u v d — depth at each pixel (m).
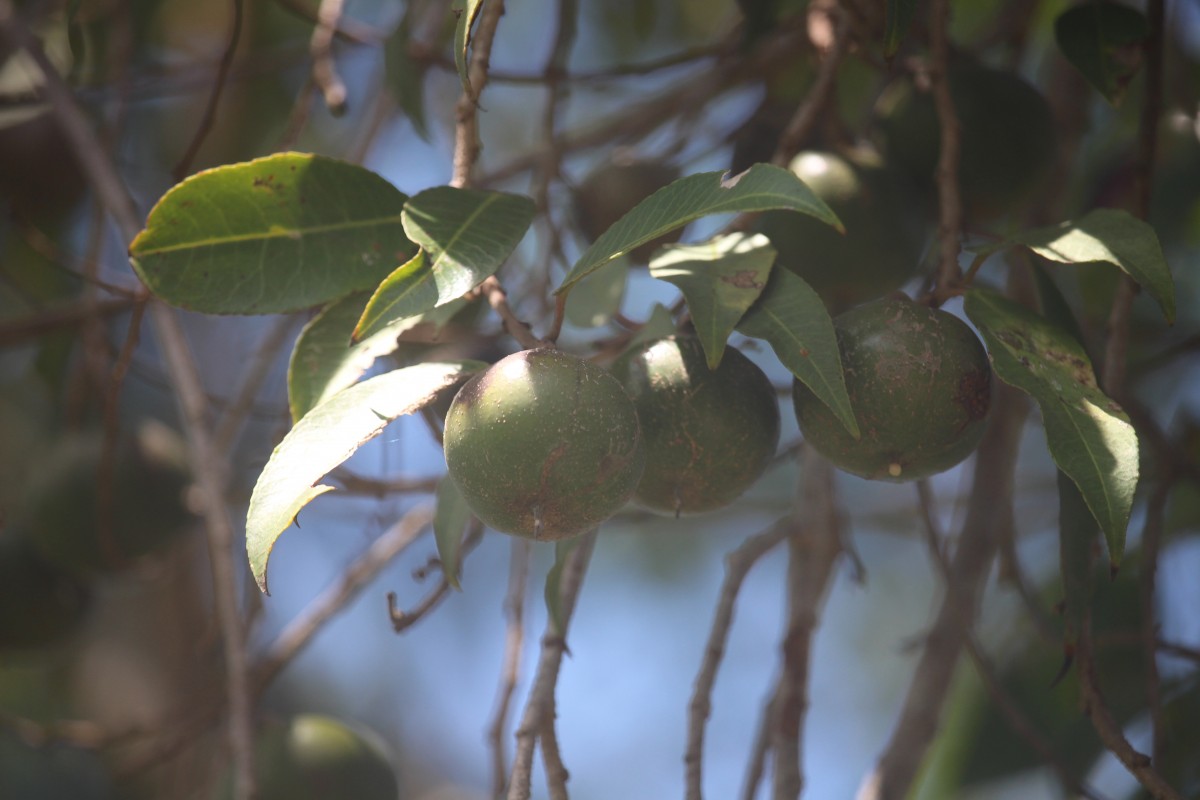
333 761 1.89
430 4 2.05
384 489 1.88
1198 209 2.03
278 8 2.24
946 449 1.69
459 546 1.71
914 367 1.68
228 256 1.71
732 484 1.69
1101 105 2.05
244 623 1.89
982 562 1.89
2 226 2.07
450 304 1.72
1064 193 1.99
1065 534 1.69
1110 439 1.65
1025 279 1.91
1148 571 1.82
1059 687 1.98
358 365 1.72
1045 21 2.04
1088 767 1.95
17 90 1.96
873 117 1.85
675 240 1.90
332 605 1.91
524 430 1.64
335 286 1.71
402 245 1.72
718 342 1.67
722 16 2.38
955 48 1.85
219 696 1.94
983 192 1.83
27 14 1.95
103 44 2.04
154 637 2.43
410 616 1.73
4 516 1.93
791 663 1.82
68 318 1.99
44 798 2.27
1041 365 1.67
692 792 1.73
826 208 1.62
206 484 1.82
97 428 2.01
